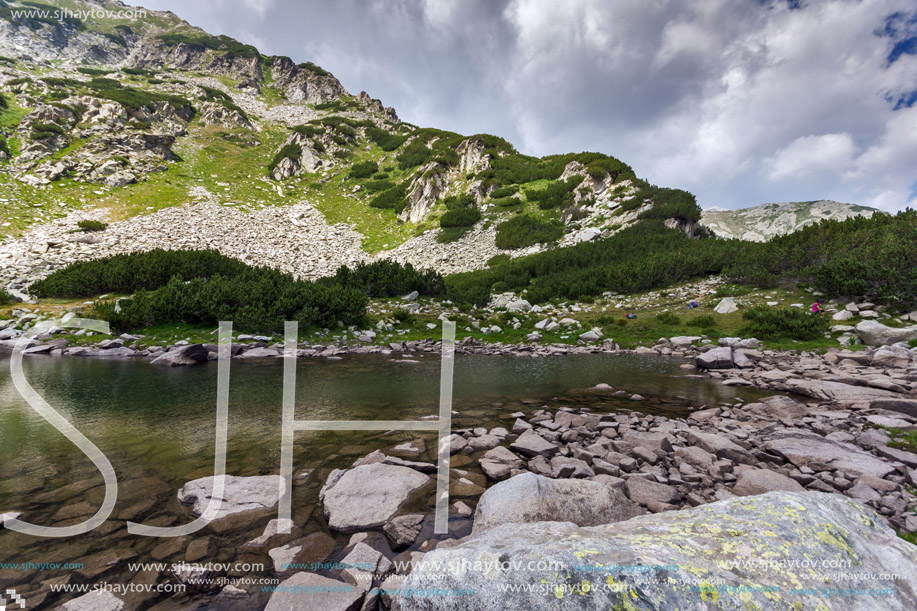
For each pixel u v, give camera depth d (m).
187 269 25.91
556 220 47.69
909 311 16.44
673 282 28.81
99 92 71.56
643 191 46.16
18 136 53.66
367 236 53.97
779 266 24.50
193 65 124.94
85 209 44.25
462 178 64.94
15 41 97.75
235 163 72.00
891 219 23.41
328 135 87.44
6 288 24.14
